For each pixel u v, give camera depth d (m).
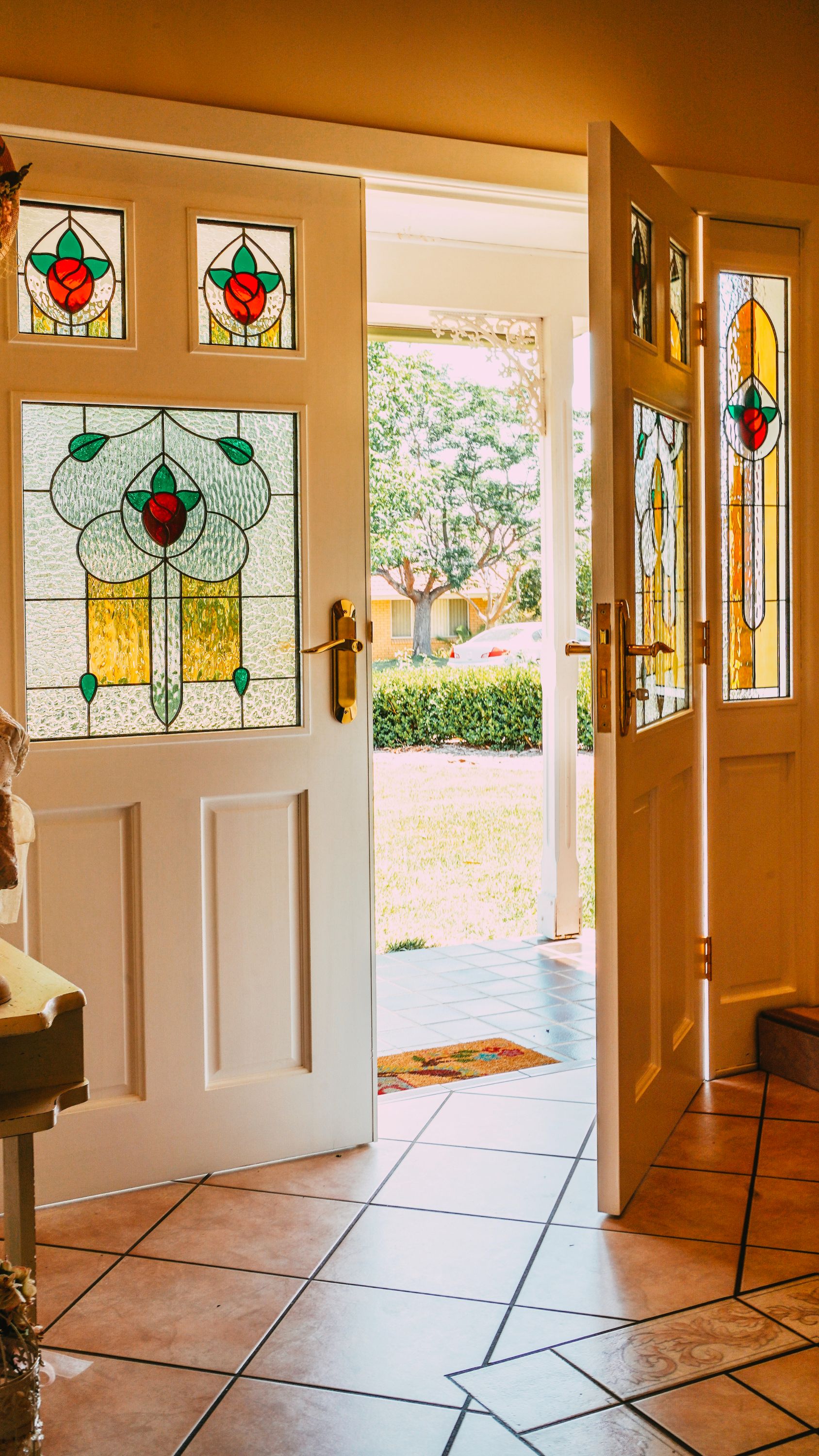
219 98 2.52
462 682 10.92
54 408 2.45
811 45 3.18
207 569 2.59
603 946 2.36
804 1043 3.10
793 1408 1.77
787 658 3.26
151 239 2.49
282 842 2.68
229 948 2.63
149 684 2.56
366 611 2.73
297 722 2.69
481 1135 2.82
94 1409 1.79
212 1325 2.02
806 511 3.25
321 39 2.59
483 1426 1.74
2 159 1.57
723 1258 2.21
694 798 3.04
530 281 4.46
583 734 9.73
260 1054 2.68
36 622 2.46
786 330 3.23
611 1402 1.79
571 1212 2.41
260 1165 2.68
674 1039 2.84
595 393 2.33
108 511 2.50
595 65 2.88
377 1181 2.58
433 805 8.41
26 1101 1.33
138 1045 2.56
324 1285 2.14
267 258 2.60
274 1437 1.72
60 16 2.38
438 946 4.78
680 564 2.93
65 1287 2.14
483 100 2.76
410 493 12.31
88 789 2.48
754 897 3.22
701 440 3.08
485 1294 2.10
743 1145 2.73
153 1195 2.53
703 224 3.06
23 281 2.41
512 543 12.56
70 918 2.49
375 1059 2.79
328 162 2.60
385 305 4.29
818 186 3.19
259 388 2.60
